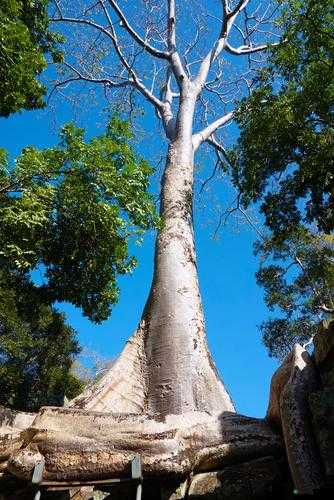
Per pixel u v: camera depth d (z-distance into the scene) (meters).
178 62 19.02
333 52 12.86
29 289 12.27
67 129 9.66
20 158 9.34
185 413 8.51
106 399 9.64
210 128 18.67
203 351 10.53
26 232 10.21
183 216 13.61
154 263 12.59
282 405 6.39
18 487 7.53
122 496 7.22
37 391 18.48
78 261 11.44
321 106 12.84
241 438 7.44
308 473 5.68
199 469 7.34
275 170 13.46
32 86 10.70
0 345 18.17
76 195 9.99
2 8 10.10
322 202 12.62
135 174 10.06
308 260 20.22
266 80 13.92
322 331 6.71
